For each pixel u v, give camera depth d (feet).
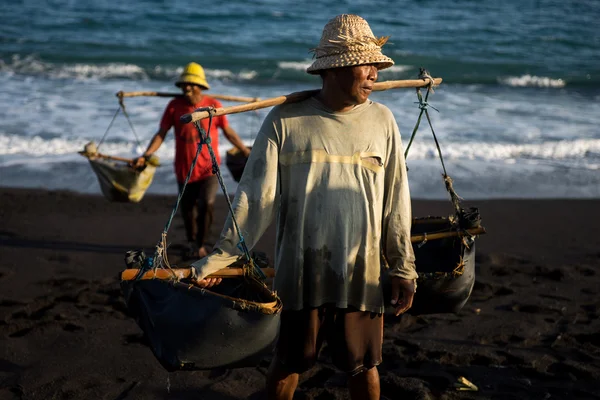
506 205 26.23
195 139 19.20
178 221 23.73
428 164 32.09
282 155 8.58
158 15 80.02
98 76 52.75
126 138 34.71
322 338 9.11
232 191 27.94
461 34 77.77
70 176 29.12
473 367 13.05
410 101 45.88
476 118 41.83
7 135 34.37
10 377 12.43
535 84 56.65
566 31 80.59
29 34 68.28
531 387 12.23
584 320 15.40
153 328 8.28
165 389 12.09
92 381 12.33
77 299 16.38
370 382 9.29
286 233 8.68
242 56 62.69
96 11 81.71
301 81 55.11
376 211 8.77
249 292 8.77
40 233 21.90
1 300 16.05
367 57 8.24
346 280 8.64
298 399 11.70
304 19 81.51
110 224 23.18
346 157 8.57
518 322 15.25
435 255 11.41
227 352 8.09
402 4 94.68
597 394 11.98
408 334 14.57
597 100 49.96
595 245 21.47
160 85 50.37
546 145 35.55
